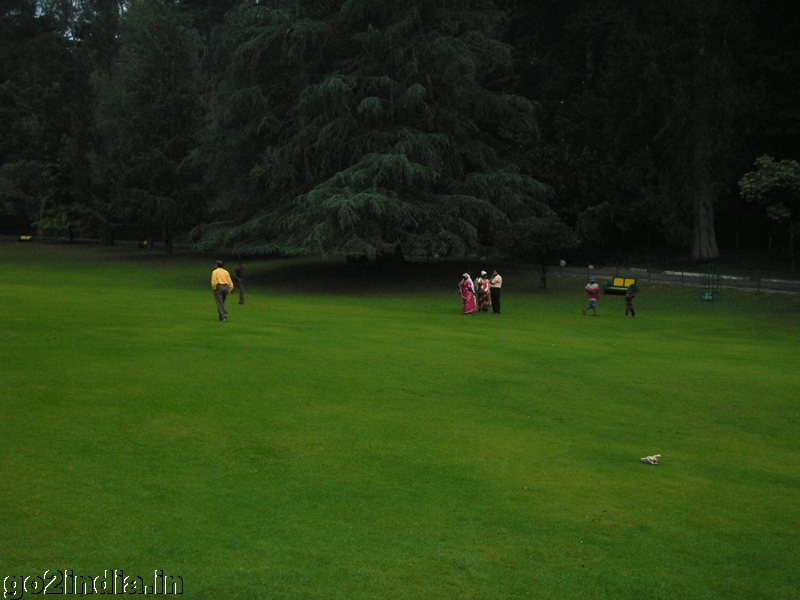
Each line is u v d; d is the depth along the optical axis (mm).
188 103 68688
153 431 11859
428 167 41750
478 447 12023
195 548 7918
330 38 45844
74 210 79875
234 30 47719
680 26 47219
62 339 19406
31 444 10883
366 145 42594
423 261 55406
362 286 43969
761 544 8797
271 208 47281
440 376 17094
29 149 90875
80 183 79812
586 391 16453
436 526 8812
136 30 71625
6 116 92562
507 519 9125
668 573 7930
